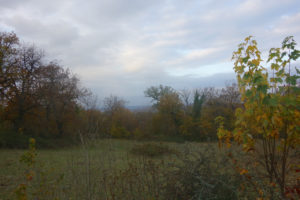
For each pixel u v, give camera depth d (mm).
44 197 3811
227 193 3334
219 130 3494
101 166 4430
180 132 28344
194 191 3342
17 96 22609
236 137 3217
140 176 4250
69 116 24000
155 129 31266
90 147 4430
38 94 22969
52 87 23594
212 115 27500
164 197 3627
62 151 16203
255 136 3180
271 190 2891
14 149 17281
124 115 36844
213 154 3723
